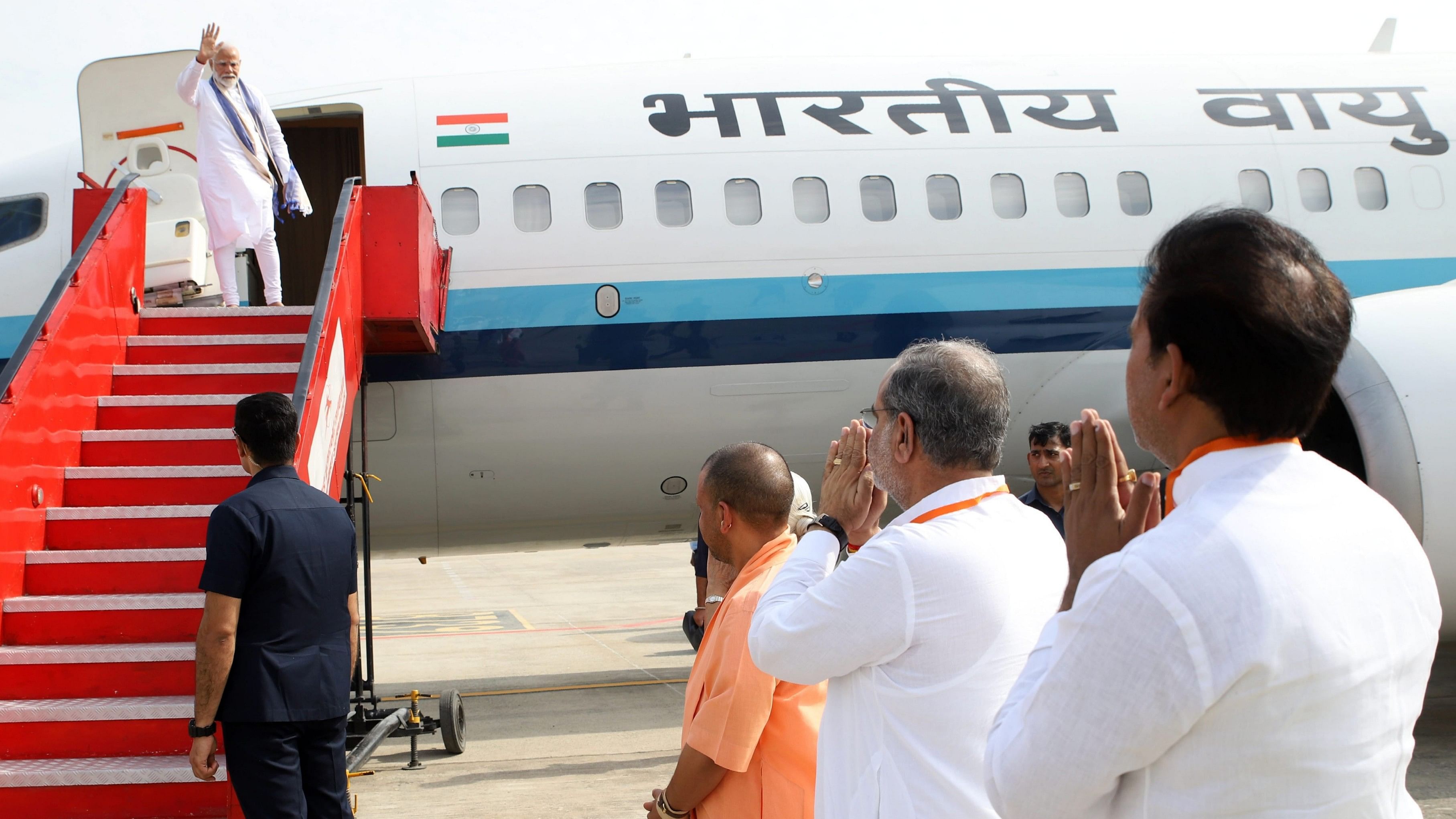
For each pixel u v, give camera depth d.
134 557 4.19
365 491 5.98
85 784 3.52
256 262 7.74
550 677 9.62
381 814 5.04
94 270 4.95
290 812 3.02
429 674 10.02
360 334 5.41
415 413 6.61
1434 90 7.96
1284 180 7.38
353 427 6.54
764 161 6.98
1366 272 7.28
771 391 6.88
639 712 7.60
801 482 3.90
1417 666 1.17
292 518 3.09
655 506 7.38
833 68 7.57
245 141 5.77
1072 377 7.17
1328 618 1.09
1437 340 5.68
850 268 6.90
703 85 7.30
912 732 1.66
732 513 2.34
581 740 6.64
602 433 6.83
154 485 4.55
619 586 21.33
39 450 4.32
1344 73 8.02
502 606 18.02
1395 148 7.60
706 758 2.12
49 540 4.32
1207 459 1.24
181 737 3.72
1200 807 1.11
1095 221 7.16
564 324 6.64
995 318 7.01
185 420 4.99
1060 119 7.40
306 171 8.72
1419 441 5.45
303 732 3.10
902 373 1.83
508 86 7.20
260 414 3.20
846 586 1.67
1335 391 5.77
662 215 6.80
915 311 6.94
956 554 1.65
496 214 6.68
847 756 1.76
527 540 7.62
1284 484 1.17
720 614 2.25
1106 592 1.14
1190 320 1.21
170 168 6.96
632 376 6.72
